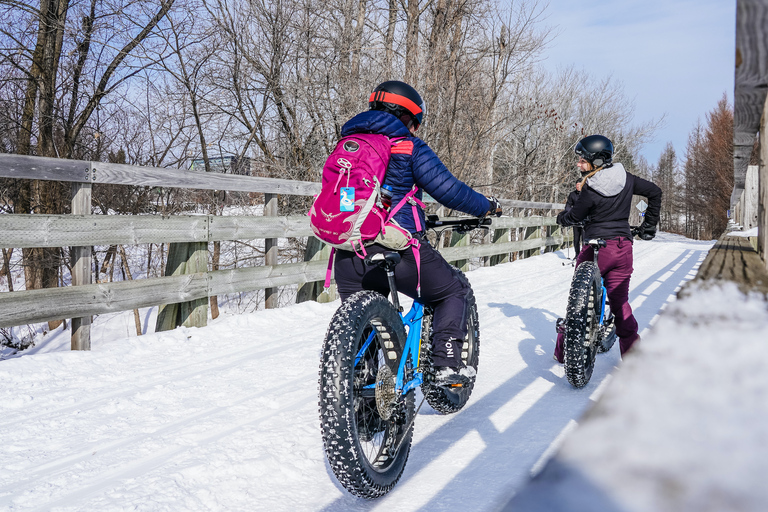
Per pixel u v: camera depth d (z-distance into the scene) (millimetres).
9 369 3934
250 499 2436
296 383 3939
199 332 5246
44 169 3959
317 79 10977
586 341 3826
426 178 2645
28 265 9938
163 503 2369
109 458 2771
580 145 4035
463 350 3391
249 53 11117
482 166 13547
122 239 4543
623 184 3908
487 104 13547
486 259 12023
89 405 3465
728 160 38781
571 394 3762
